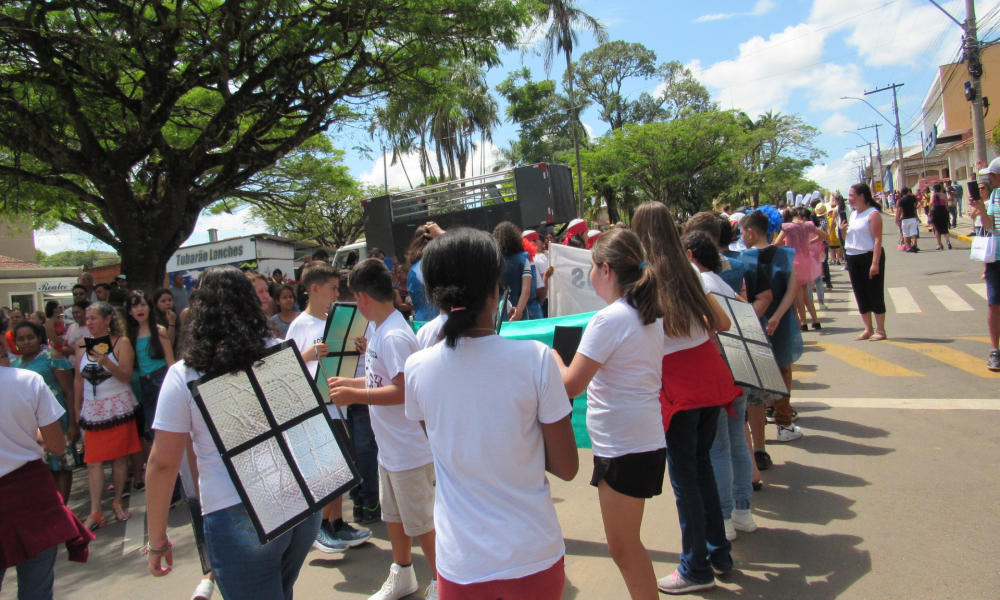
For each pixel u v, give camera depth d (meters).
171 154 10.45
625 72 48.47
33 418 3.01
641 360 2.54
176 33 9.19
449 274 1.84
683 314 2.86
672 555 3.52
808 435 5.02
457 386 1.82
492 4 10.22
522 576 1.74
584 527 4.00
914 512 3.62
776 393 3.55
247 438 2.19
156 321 5.75
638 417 2.53
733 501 3.55
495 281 1.87
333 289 4.25
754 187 41.88
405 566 3.38
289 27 9.47
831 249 17.06
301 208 20.25
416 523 3.15
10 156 11.80
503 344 1.85
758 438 4.45
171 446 2.20
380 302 3.13
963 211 30.14
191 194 11.06
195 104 13.88
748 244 4.78
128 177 10.41
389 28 10.04
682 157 33.44
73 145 11.78
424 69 11.85
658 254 2.96
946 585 2.91
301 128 11.08
